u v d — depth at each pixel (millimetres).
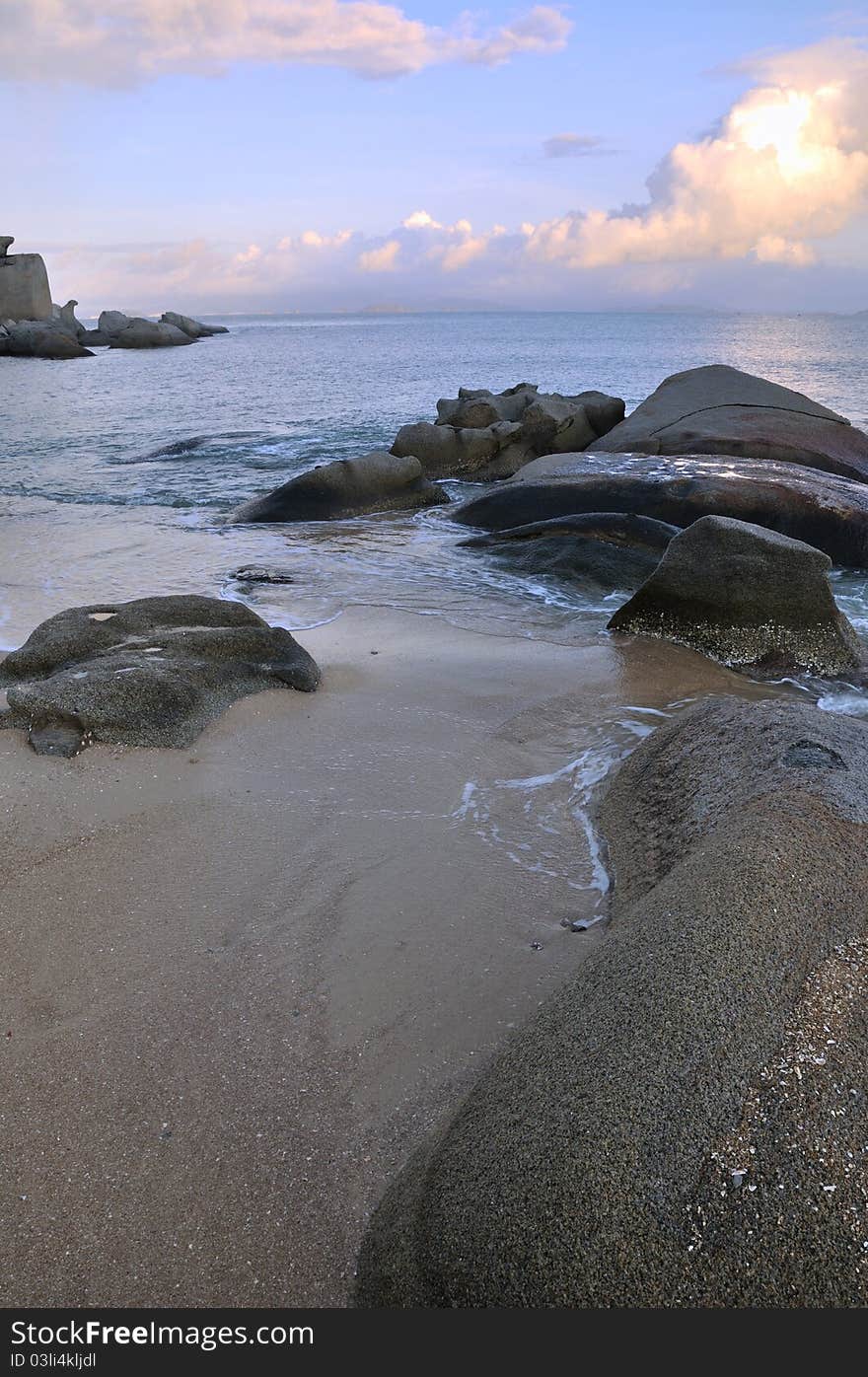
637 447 13734
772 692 6539
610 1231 1888
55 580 8992
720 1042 2195
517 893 3984
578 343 66812
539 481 11797
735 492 11000
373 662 6742
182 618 6434
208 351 58625
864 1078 2107
